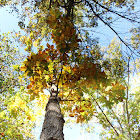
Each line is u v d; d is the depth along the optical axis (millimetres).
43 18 5637
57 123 2484
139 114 6785
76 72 3385
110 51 5895
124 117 7223
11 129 5555
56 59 3529
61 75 3371
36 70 3014
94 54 4184
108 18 4762
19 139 5797
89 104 4316
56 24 2727
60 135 2293
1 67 7285
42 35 5914
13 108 3896
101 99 3691
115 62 4684
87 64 3375
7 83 6543
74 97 4270
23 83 6543
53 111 2771
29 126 6504
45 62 2939
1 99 6023
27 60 2902
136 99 7172
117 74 4613
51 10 2734
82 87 3701
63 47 2781
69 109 4605
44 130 2369
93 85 3416
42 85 3316
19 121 6027
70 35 2758
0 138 5500
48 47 3520
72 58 3445
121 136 5824
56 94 3389
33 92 3424
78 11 5734
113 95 3545
